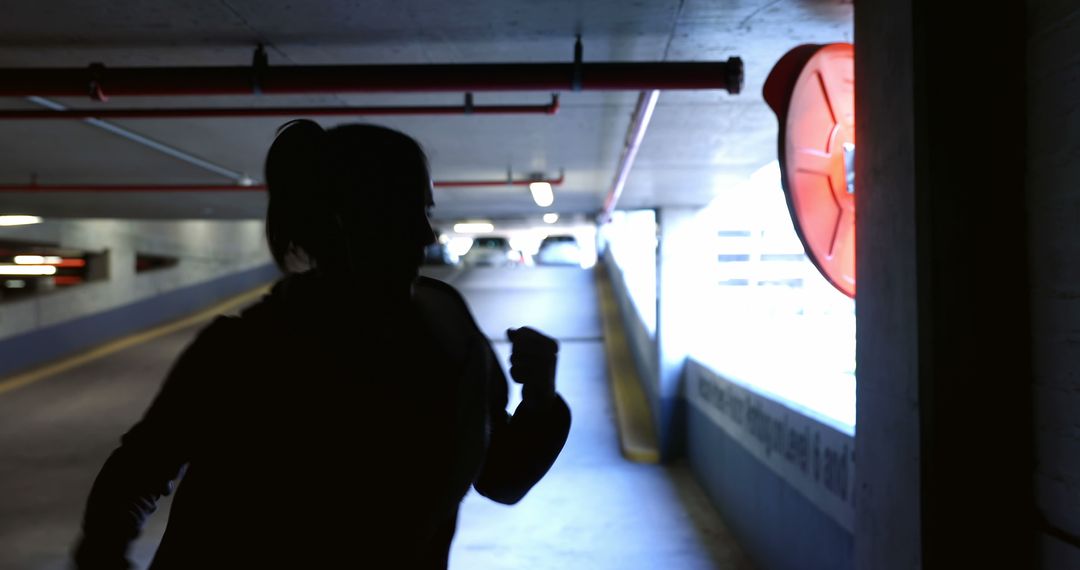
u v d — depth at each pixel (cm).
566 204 1005
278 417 86
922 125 203
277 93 338
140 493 90
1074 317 177
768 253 859
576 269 2170
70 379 1145
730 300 892
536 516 664
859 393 257
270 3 295
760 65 373
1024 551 197
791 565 430
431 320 95
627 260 1506
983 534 198
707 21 315
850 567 328
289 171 94
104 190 794
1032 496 197
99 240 1422
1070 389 179
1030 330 197
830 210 276
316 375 86
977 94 200
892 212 226
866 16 247
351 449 86
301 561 86
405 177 94
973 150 199
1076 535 179
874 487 243
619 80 325
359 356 88
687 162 634
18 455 811
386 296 92
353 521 86
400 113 438
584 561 550
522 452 104
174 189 794
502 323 1517
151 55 355
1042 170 189
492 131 539
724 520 641
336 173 92
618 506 695
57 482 720
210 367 89
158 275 1628
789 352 700
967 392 199
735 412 598
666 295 890
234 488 87
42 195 885
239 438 87
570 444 917
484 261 2611
